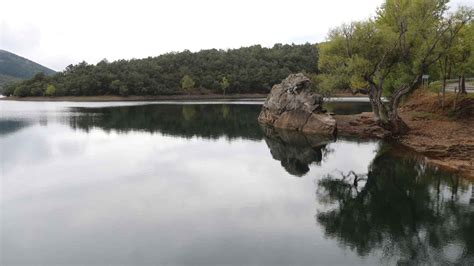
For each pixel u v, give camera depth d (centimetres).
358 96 12612
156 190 2773
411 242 1966
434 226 2170
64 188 2823
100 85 14925
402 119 4884
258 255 1809
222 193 2709
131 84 14975
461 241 1978
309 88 5641
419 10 4053
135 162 3662
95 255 1805
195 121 7019
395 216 2317
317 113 5384
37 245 1911
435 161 3294
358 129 5084
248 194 2694
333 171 3303
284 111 5778
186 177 3120
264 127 6025
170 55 19425
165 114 8406
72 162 3662
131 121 7088
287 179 3081
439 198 2550
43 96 15138
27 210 2380
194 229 2091
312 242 1959
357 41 4231
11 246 1902
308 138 4862
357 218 2292
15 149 4309
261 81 16000
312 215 2325
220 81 16475
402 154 3644
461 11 3828
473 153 3291
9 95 17100
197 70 17088
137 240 1961
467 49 4419
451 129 4206
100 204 2478
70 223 2177
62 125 6469
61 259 1772
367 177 3117
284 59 17462
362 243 1955
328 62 4641
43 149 4322
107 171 3306
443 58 4603
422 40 4084
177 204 2475
